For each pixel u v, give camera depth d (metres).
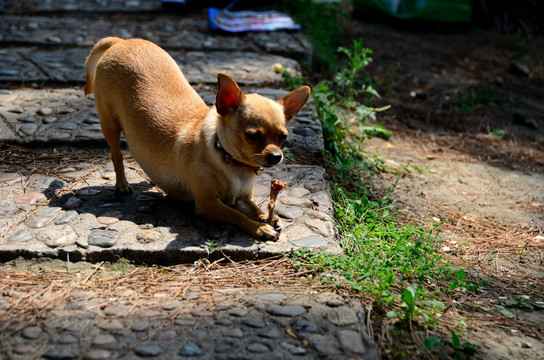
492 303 3.78
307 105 6.38
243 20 9.65
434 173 6.13
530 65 10.74
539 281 4.16
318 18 10.83
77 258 3.56
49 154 4.99
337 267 3.54
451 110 8.30
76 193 4.29
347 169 5.44
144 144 4.07
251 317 3.01
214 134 3.76
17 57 7.54
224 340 2.80
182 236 3.76
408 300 3.15
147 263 3.59
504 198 5.70
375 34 11.41
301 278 3.45
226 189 3.89
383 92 8.60
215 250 3.63
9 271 3.42
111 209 4.07
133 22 9.95
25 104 5.97
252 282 3.40
